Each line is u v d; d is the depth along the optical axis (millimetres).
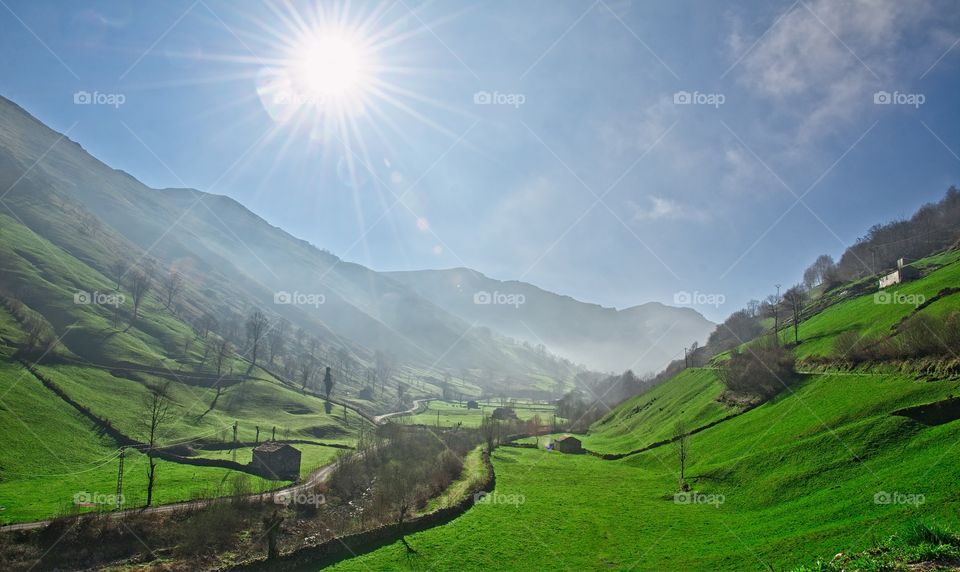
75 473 95875
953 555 28266
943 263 177125
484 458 127062
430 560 62781
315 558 63062
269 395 191750
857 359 110250
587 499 90062
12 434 101938
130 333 198875
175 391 164500
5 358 136125
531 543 67875
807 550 48812
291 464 110688
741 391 133375
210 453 122375
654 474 109312
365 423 196750
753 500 73312
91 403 130625
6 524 66188
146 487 89875
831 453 74188
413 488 96688
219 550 68688
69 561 61906
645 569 56594
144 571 61000
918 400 79000
